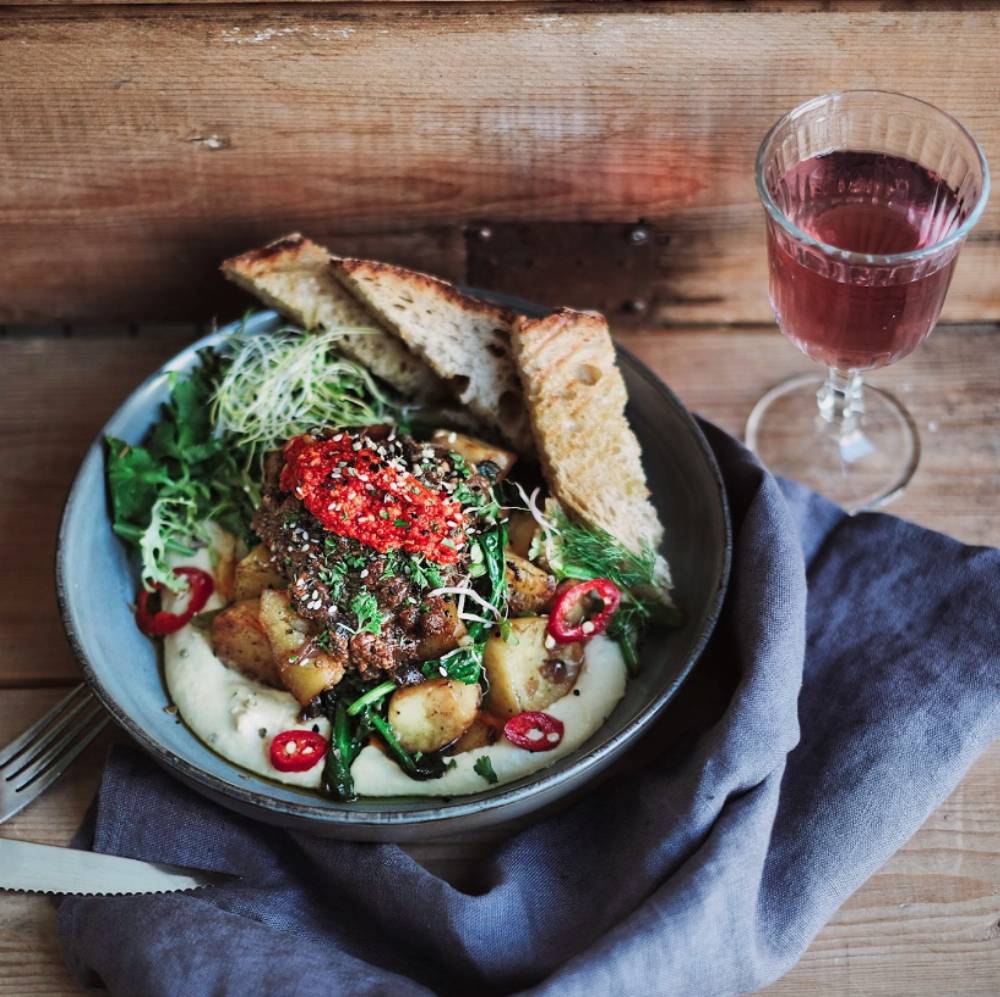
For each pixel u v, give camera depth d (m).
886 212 0.62
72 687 0.63
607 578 0.61
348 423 0.64
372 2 0.62
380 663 0.58
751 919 0.55
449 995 0.56
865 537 0.63
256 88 0.64
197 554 0.63
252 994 0.54
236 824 0.59
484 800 0.55
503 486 0.63
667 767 0.59
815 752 0.59
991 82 0.64
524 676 0.59
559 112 0.65
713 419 0.70
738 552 0.61
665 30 0.63
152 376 0.65
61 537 0.60
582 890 0.57
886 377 0.70
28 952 0.58
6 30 0.62
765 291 0.71
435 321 0.64
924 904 0.58
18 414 0.70
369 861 0.57
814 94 0.65
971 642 0.60
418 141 0.66
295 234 0.67
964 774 0.60
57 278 0.71
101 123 0.65
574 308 0.72
